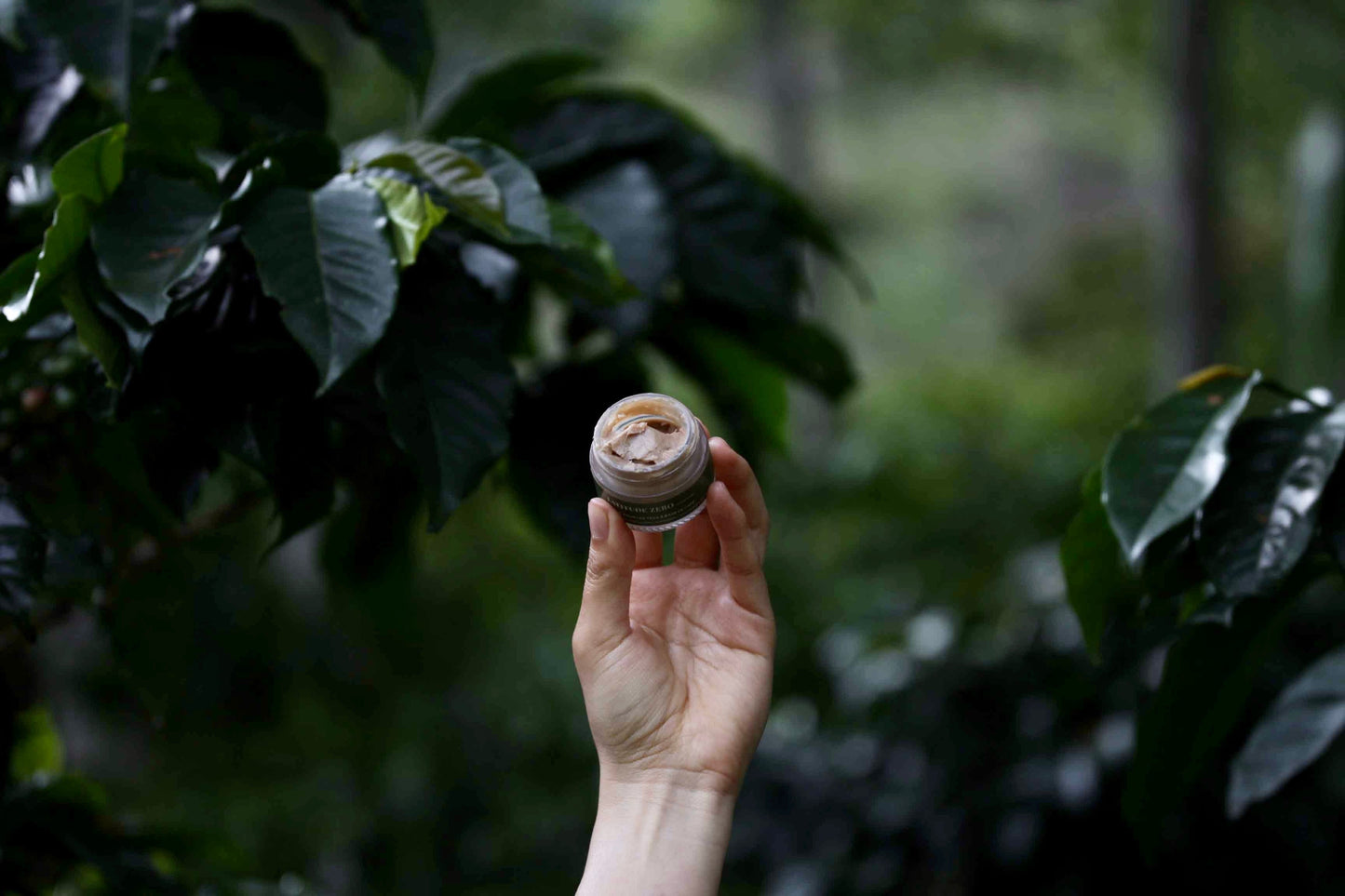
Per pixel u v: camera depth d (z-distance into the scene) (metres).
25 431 1.10
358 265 0.97
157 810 3.28
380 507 1.25
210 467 1.05
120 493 1.14
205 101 1.12
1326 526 1.01
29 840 1.16
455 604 4.19
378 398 1.03
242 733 3.66
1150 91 4.49
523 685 3.94
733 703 1.01
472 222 1.01
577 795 3.69
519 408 1.17
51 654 2.24
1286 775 1.14
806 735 2.59
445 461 0.99
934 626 2.33
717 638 1.03
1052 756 2.05
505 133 1.20
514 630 4.14
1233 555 1.01
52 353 1.09
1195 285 3.24
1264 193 4.80
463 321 1.02
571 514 1.14
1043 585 2.29
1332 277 2.73
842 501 4.88
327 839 3.36
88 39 1.03
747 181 1.23
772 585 4.08
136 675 1.17
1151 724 1.11
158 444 1.05
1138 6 4.09
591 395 1.17
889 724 2.30
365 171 1.03
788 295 1.23
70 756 3.20
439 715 3.73
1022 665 2.19
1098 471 1.04
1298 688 1.17
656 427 1.00
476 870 3.42
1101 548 1.06
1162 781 1.13
